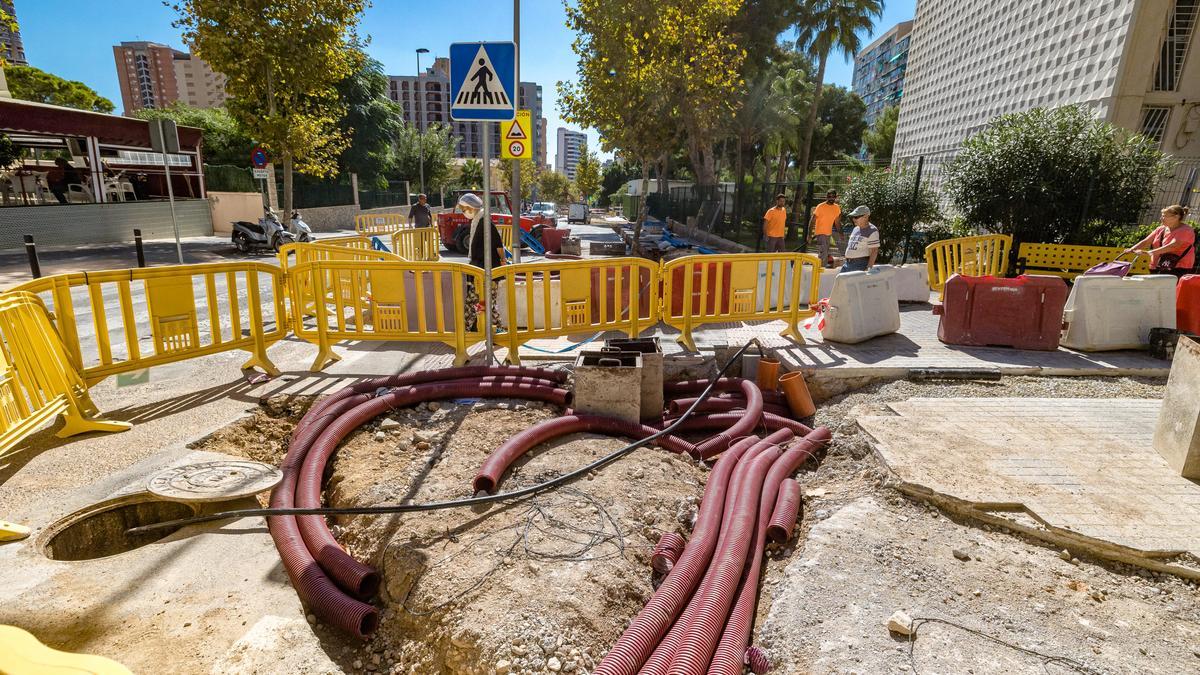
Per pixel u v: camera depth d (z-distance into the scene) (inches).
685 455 188.1
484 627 107.3
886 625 109.5
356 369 242.1
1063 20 705.0
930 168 1029.2
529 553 128.3
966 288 272.8
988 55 875.4
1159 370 242.2
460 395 212.2
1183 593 121.0
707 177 1293.1
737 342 273.7
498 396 214.1
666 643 107.1
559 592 116.1
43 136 757.9
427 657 109.7
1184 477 157.1
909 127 1176.2
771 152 1728.6
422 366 245.6
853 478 172.2
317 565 125.9
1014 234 498.0
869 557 129.6
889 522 143.9
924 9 1123.9
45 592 116.3
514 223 494.9
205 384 223.1
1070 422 193.3
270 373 231.6
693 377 252.8
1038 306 267.9
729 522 141.4
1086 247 428.8
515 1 461.7
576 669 102.9
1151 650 105.3
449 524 138.6
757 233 773.9
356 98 1461.6
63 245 743.7
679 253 757.9
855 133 2057.1
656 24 610.2
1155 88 617.6
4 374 152.7
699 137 1168.8
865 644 104.5
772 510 155.3
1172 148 622.8
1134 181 461.7
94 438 177.9
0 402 149.6
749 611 119.3
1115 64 618.2
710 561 130.5
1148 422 193.8
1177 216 296.5
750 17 1371.8
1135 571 127.9
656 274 265.9
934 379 237.0
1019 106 792.3
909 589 119.9
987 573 125.8
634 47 602.9
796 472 185.6
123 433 181.8
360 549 137.9
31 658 65.4
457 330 240.4
